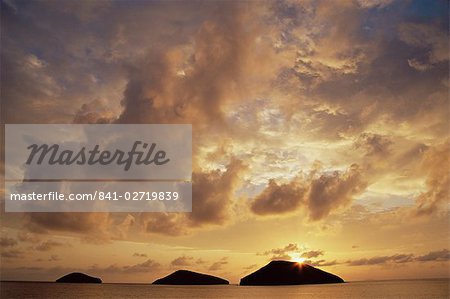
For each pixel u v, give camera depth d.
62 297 51.16
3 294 51.28
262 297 52.41
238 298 50.84
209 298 51.41
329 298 50.66
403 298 50.38
